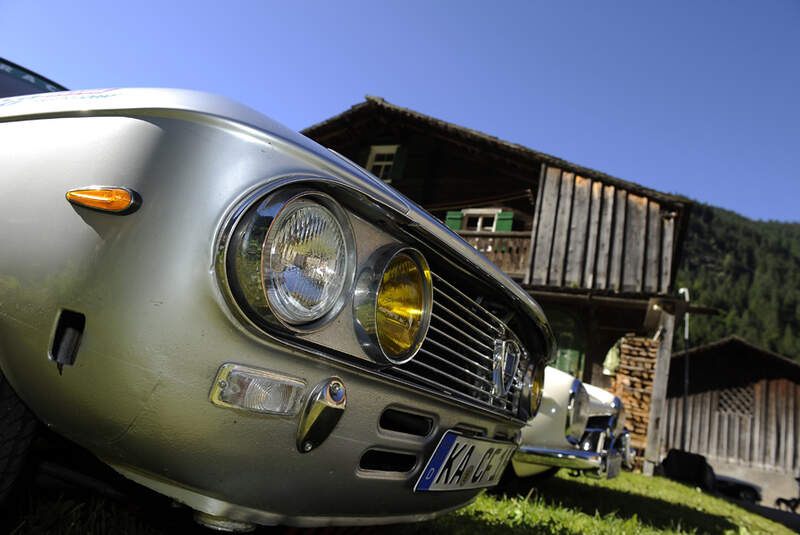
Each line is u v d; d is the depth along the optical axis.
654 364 10.31
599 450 3.42
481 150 13.36
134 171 1.00
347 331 1.10
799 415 22.92
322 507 1.17
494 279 1.51
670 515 4.15
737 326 113.75
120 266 0.95
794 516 11.64
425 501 1.46
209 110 1.05
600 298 10.77
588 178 11.89
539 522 2.65
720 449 23.50
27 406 1.17
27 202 1.09
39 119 1.23
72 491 1.61
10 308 1.04
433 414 1.35
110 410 0.96
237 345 0.94
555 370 3.33
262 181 0.97
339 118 14.55
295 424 1.03
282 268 0.96
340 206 1.06
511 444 1.83
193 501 1.04
